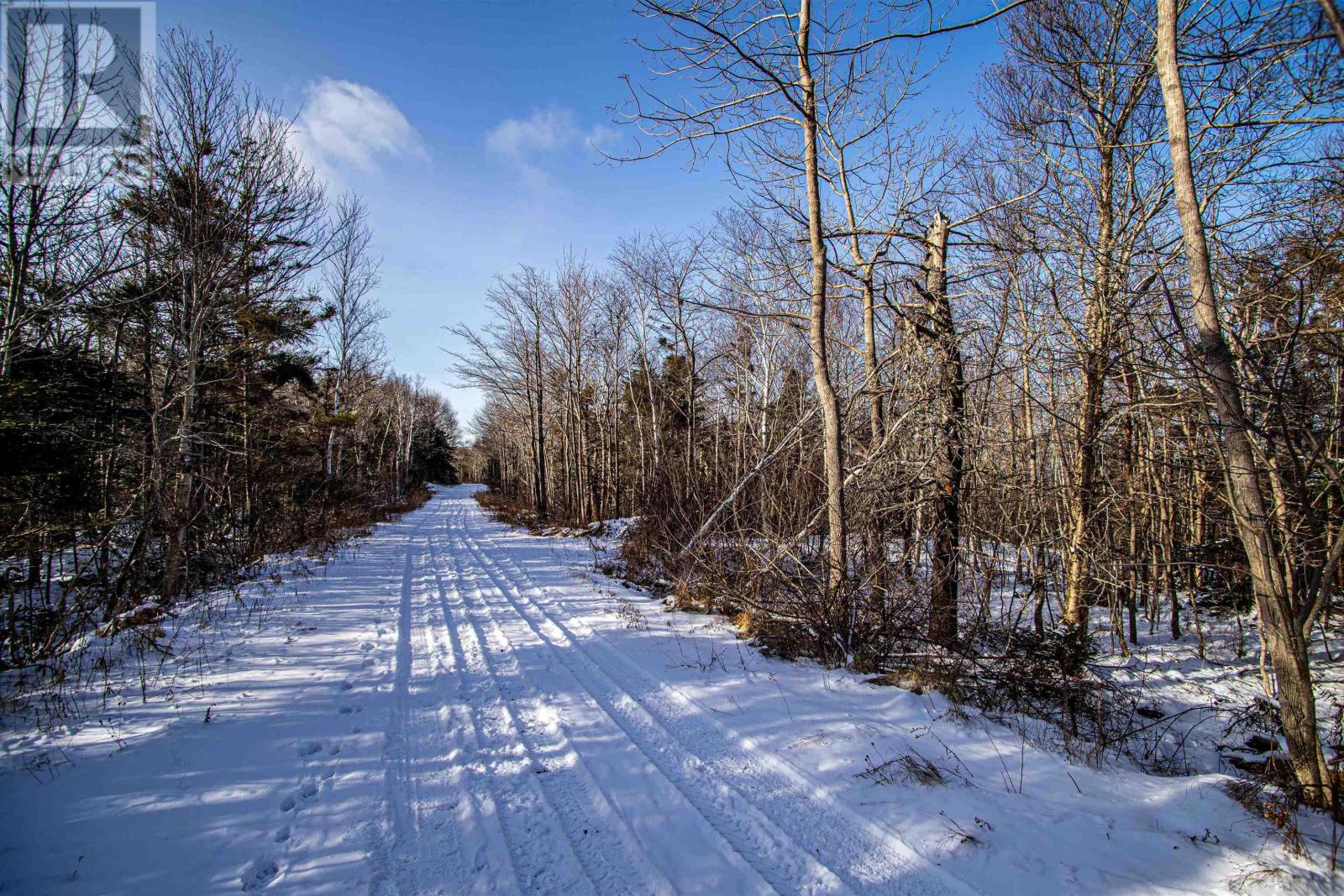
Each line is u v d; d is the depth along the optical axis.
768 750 4.67
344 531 20.09
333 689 6.02
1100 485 8.78
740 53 6.71
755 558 8.62
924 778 4.11
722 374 23.75
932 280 8.30
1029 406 10.04
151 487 9.16
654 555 12.43
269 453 15.57
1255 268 5.31
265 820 3.76
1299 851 3.30
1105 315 8.23
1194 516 9.80
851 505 8.06
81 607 7.62
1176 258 7.74
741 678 6.30
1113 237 9.21
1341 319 4.61
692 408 21.44
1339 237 4.92
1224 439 4.48
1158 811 3.76
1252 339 4.61
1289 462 4.73
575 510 29.95
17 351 7.45
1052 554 9.96
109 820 3.72
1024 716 5.44
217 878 3.21
